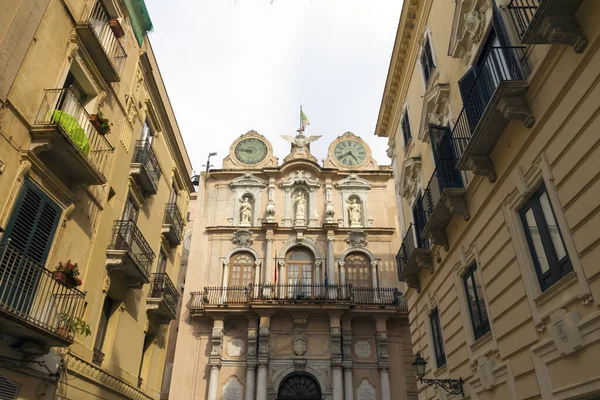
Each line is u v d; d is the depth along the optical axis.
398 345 24.38
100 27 12.47
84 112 11.29
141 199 16.00
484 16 9.84
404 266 15.31
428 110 13.80
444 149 11.87
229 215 28.05
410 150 17.05
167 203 19.30
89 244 11.82
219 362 23.36
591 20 6.09
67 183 10.63
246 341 24.11
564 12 6.34
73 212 10.96
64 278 9.62
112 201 13.39
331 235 26.91
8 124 8.57
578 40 6.29
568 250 6.61
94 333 12.02
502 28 8.43
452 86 12.14
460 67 11.52
